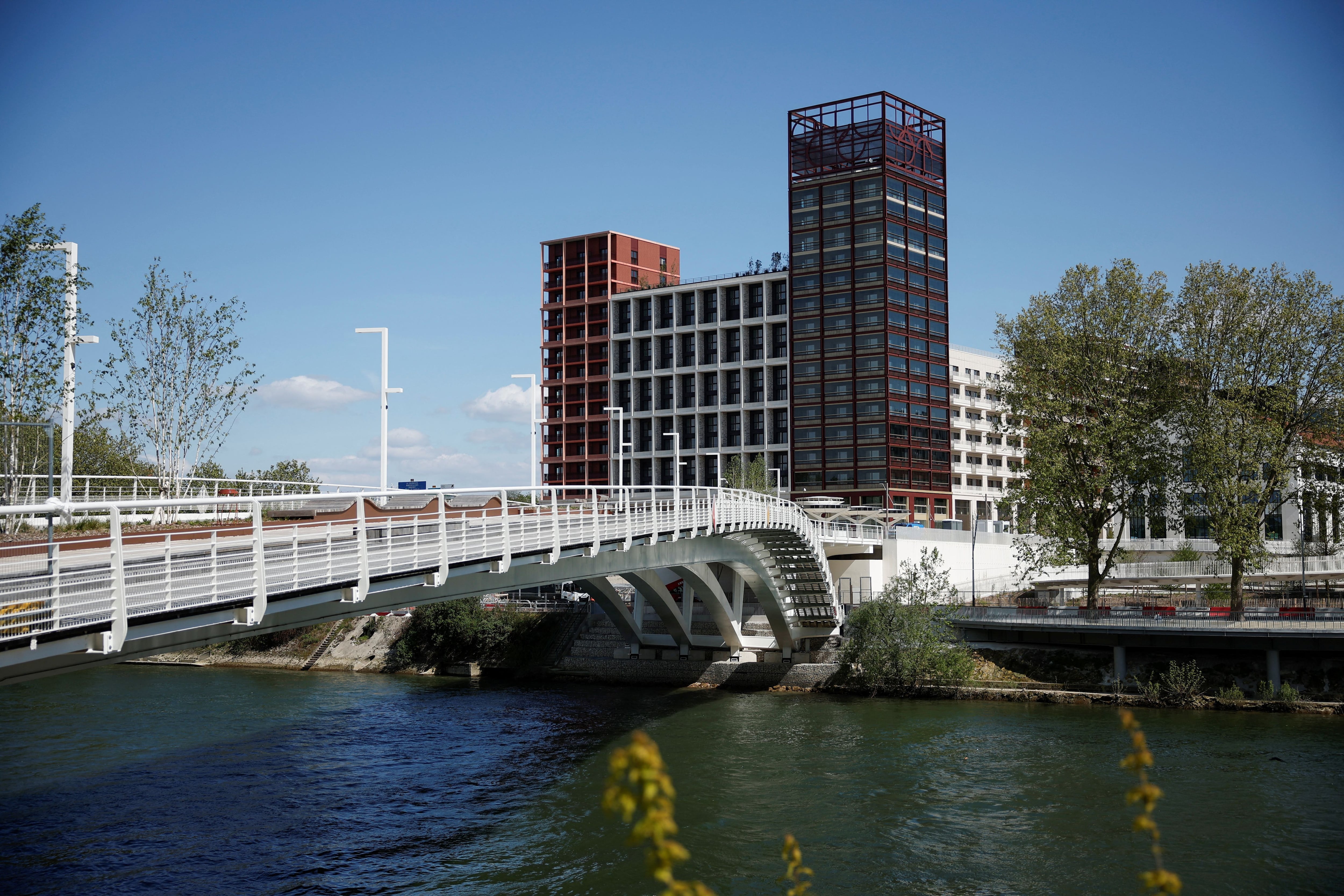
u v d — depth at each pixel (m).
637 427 146.38
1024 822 37.75
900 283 127.31
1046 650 70.81
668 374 142.88
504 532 35.31
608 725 58.88
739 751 50.78
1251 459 62.41
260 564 24.11
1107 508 69.56
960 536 93.19
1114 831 36.44
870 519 103.69
